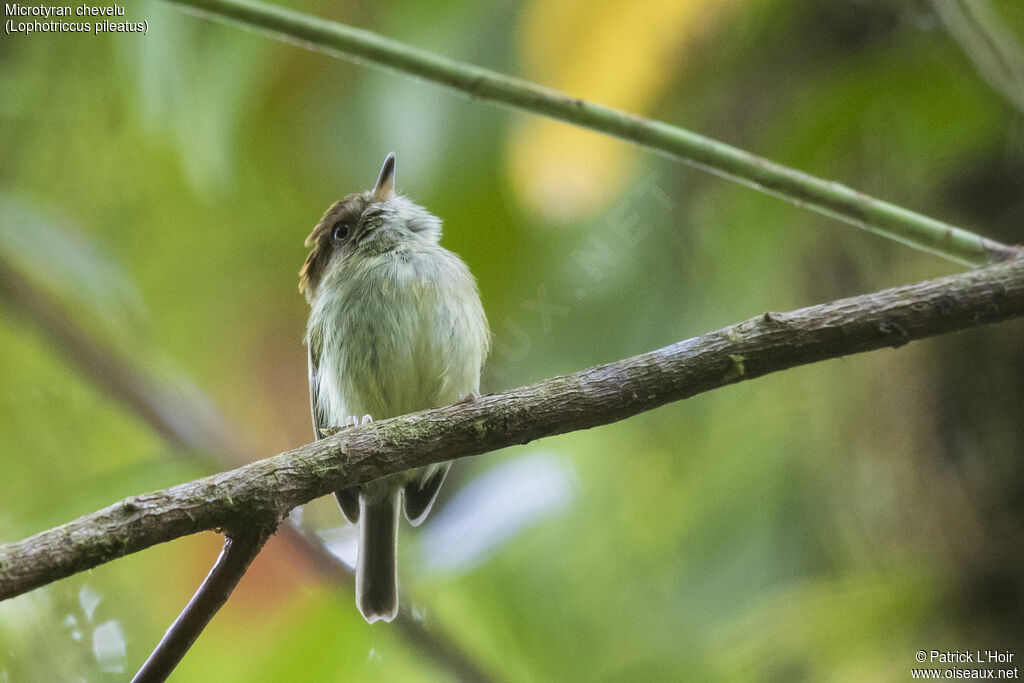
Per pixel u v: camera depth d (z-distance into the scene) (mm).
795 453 8938
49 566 4207
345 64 8992
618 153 7434
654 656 8922
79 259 8352
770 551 8898
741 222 8938
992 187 7891
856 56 8133
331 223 8984
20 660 7793
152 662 4602
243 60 8297
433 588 7965
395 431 5145
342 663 8156
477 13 8305
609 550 9453
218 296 9820
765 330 5363
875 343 5387
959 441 7668
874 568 7949
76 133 9227
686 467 9617
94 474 9031
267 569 8391
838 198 5457
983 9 6512
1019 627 7312
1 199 8188
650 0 6668
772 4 8227
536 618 9023
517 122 7953
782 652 7938
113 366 8289
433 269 8281
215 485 4633
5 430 8898
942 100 7477
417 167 9008
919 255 8039
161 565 8797
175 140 9156
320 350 8523
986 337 7656
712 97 8508
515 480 8062
